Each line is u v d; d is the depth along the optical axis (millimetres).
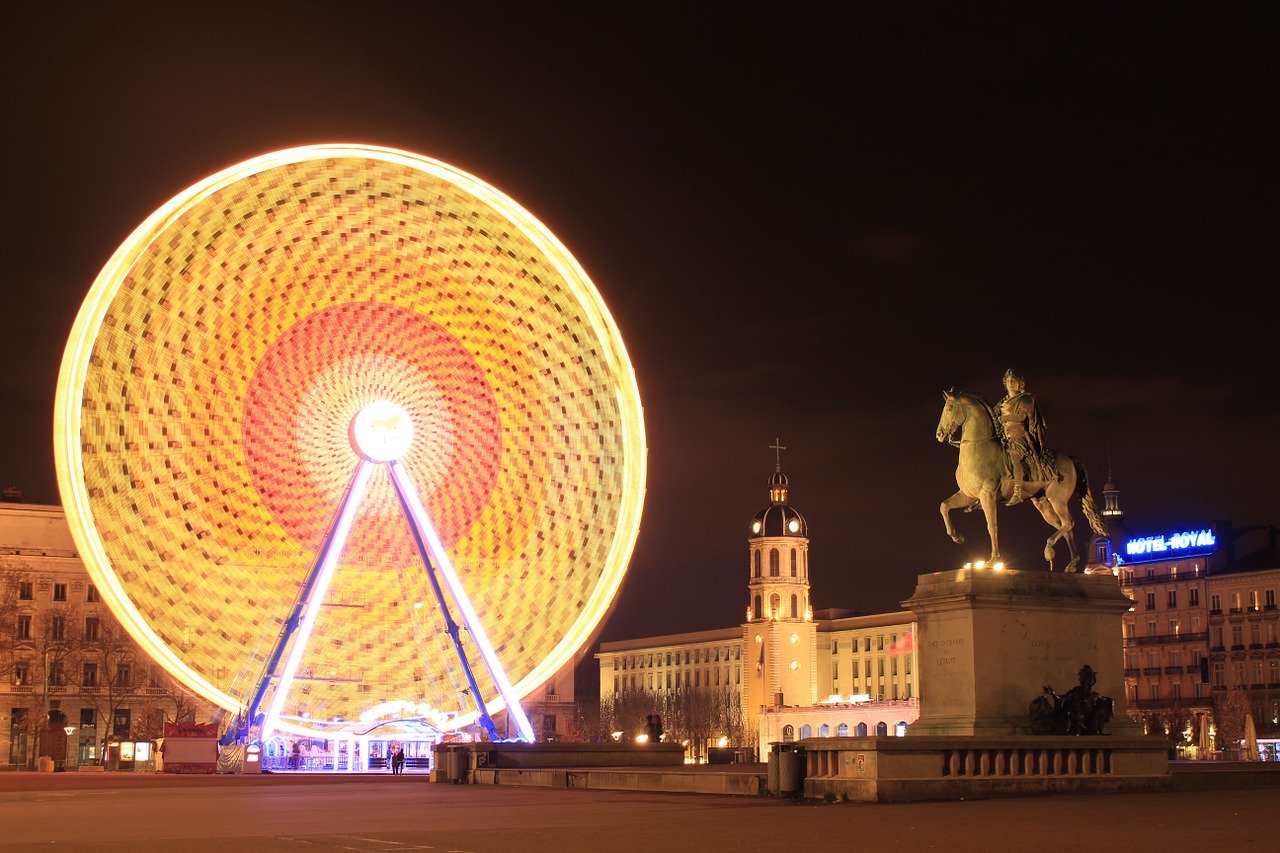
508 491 87812
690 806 40531
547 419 87438
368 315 86875
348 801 46562
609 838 30250
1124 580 178250
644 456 84625
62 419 78625
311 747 104625
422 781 68938
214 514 83812
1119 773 45562
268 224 83750
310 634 83625
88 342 79312
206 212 81562
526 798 46531
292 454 85375
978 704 48156
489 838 30641
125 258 79812
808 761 43719
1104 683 49969
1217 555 170250
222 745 85125
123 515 81125
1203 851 26500
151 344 82000
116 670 167625
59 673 166500
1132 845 27750
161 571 82250
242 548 84625
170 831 33688
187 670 83062
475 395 88312
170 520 82562
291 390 85375
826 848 27703
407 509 84562
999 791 43000
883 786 41312
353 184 84562
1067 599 49688
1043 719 47281
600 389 85875
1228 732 153500
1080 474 51625
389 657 89500
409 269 86875
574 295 85188
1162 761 46312
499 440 88062
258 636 85125
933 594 50000
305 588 83562
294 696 89250
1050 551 51156
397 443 84938
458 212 85812
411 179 84688
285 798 49344
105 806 45281
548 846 28609
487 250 86750
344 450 85625
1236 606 165750
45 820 38188
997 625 48906
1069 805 38781
